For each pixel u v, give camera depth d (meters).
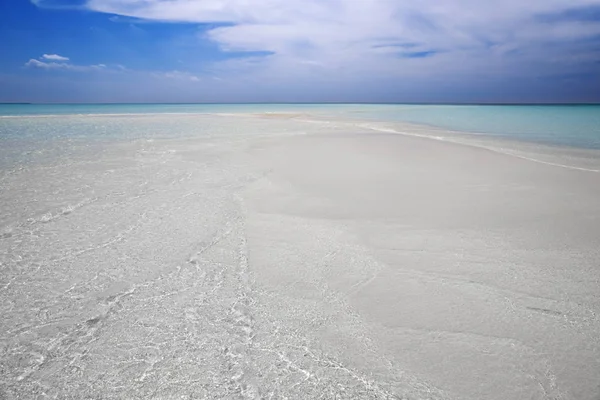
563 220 4.95
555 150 11.15
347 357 2.45
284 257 3.91
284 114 34.22
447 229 4.64
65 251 4.01
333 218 5.05
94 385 2.21
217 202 5.75
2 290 3.25
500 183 6.95
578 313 2.90
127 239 4.34
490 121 24.28
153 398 2.11
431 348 2.53
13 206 5.46
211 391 2.15
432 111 42.06
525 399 2.10
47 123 20.55
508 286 3.31
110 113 33.62
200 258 3.88
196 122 22.66
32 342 2.59
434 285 3.35
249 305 3.05
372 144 12.12
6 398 2.11
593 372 2.29
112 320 2.84
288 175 7.57
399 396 2.13
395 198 5.96
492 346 2.54
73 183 6.83
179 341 2.60
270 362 2.40
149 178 7.28
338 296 3.18
